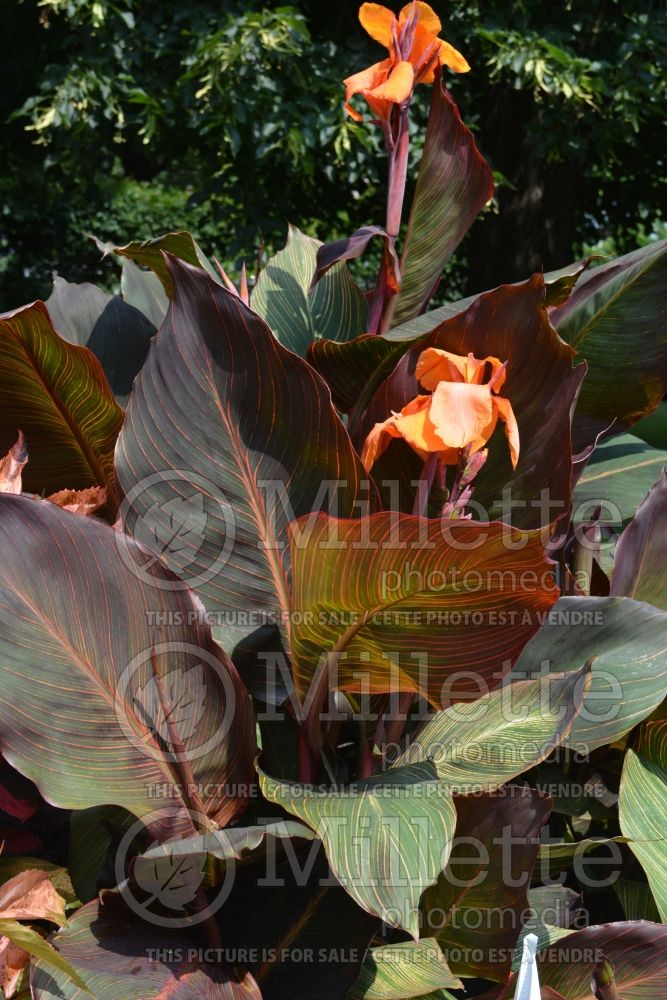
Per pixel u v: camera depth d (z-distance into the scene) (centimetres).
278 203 730
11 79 775
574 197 772
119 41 638
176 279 250
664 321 292
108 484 284
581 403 301
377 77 279
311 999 253
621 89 634
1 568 241
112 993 240
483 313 263
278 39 588
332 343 278
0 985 249
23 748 242
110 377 302
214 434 256
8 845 270
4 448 290
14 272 1483
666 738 275
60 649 245
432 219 284
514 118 744
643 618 272
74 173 897
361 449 278
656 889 256
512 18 645
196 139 704
